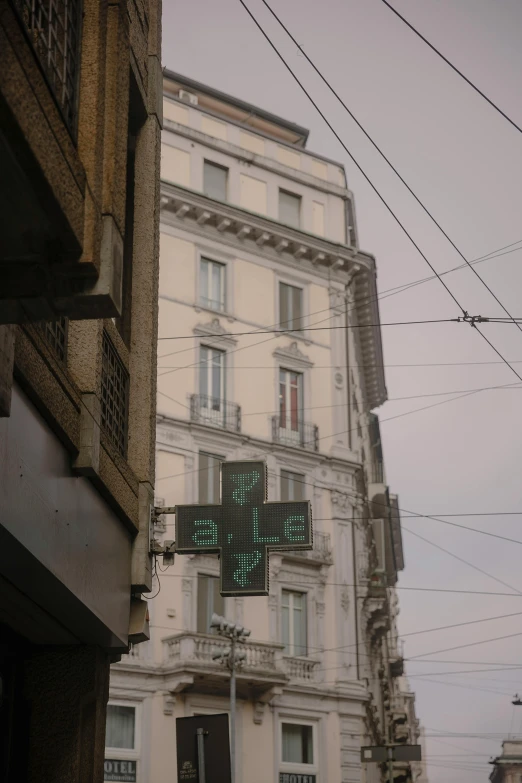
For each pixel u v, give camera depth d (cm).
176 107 3759
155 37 1248
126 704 3033
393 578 4575
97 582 911
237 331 3622
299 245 3806
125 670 3041
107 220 662
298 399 3700
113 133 704
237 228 3703
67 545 824
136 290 1162
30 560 744
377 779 4256
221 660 2950
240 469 1077
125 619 1012
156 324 1178
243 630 2875
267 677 3170
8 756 911
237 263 3709
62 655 962
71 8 688
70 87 675
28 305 605
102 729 985
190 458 3366
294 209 3934
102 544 940
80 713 941
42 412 779
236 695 3206
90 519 903
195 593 3225
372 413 5259
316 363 3772
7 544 710
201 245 3644
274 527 1055
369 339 4531
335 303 3894
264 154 3912
